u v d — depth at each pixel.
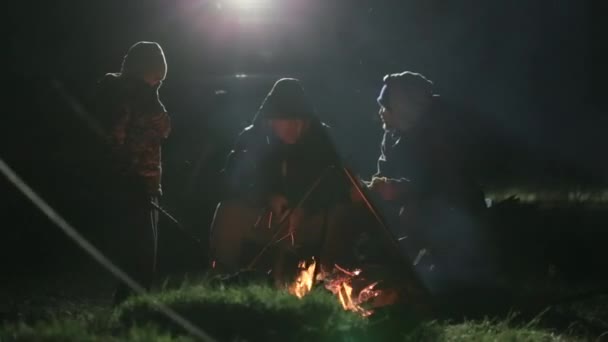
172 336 6.48
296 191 9.31
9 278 11.44
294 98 9.34
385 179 9.84
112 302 9.75
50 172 12.95
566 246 13.66
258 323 6.64
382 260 9.05
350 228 9.24
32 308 9.70
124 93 9.13
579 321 9.38
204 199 15.12
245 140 9.50
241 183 9.41
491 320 8.92
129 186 9.16
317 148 9.39
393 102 10.02
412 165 10.02
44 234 13.06
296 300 6.98
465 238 10.00
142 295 7.03
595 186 22.05
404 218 9.88
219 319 6.63
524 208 13.91
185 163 15.67
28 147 13.49
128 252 9.16
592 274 12.02
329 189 9.33
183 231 9.51
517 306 9.52
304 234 9.19
